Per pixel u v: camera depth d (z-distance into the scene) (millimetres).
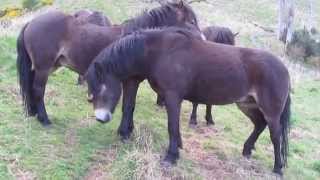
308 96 8109
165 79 3580
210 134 4699
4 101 4410
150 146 3838
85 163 3535
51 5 14852
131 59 3582
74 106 4625
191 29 4234
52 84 5141
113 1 15047
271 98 3754
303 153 4977
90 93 3535
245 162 4156
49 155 3545
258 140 4887
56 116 4266
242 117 5520
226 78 3660
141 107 4996
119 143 3871
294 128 5891
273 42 14445
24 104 4043
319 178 4367
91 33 3916
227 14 16609
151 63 3629
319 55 13000
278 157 3998
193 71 3623
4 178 3223
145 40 3611
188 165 3803
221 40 5246
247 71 3719
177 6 4301
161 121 4656
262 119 4129
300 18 18750
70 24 3918
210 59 3648
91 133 4016
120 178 3432
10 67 5324
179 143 3814
